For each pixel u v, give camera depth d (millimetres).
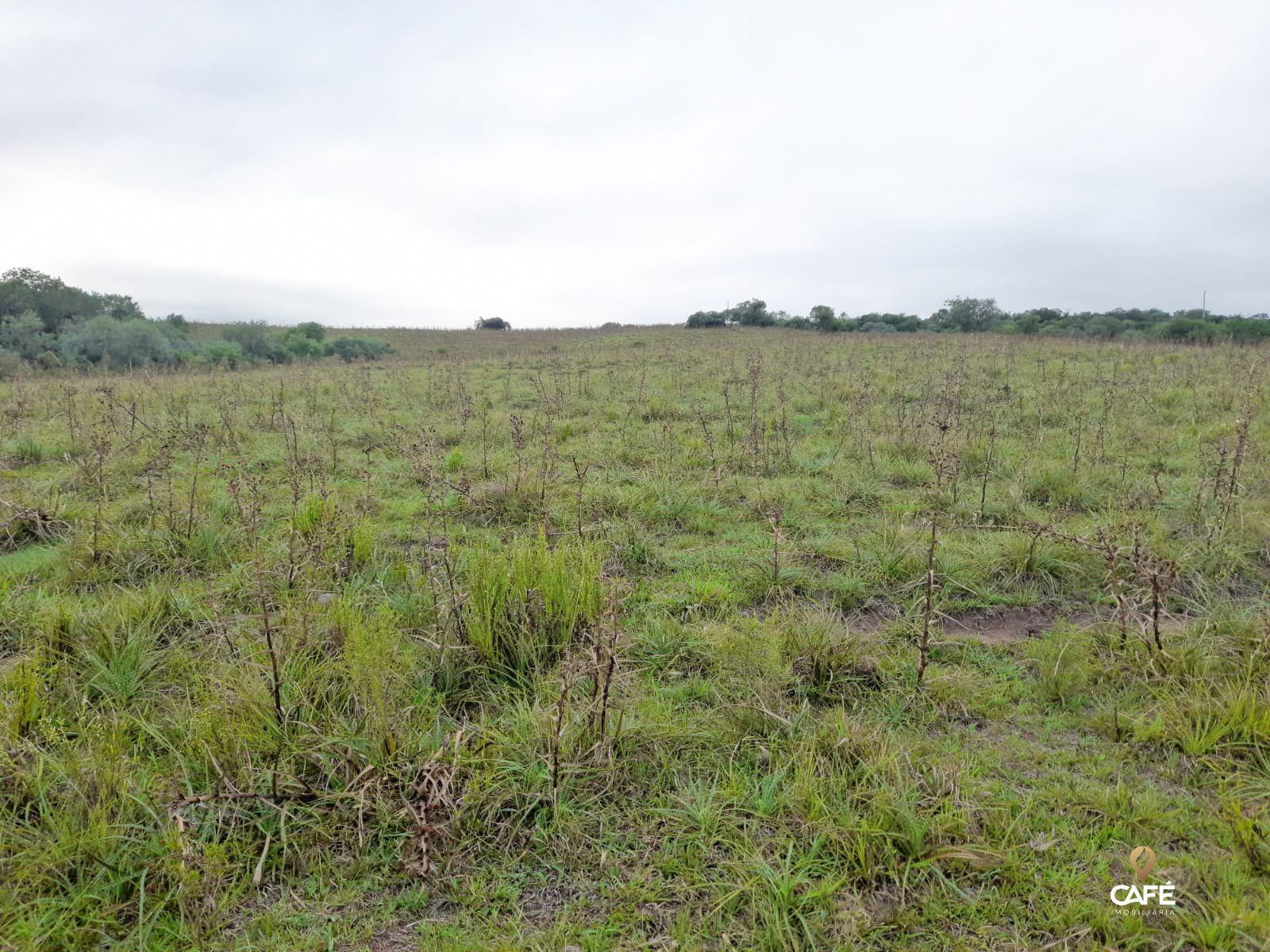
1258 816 2584
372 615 4129
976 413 10273
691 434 9500
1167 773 2852
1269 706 3043
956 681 3498
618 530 5703
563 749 2912
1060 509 6234
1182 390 11516
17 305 43031
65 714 3166
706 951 2176
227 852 2521
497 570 4039
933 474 7070
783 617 4191
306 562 4602
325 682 3350
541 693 3420
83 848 2404
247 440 9359
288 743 2924
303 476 7207
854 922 2230
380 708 2975
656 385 14570
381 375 19344
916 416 9555
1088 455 7711
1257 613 4070
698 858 2516
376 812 2668
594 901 2381
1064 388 12188
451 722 3219
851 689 3525
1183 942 2129
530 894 2414
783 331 48469
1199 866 2365
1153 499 6246
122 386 14570
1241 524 5176
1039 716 3303
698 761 3018
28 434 9234
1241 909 2152
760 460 7746
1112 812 2641
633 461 8227
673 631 4020
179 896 2291
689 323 59469
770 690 3381
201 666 3586
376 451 8742
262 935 2254
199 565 5016
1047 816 2650
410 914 2352
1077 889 2324
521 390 14828
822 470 7527
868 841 2492
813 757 2898
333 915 2340
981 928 2215
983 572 4750
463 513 6293
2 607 4129
